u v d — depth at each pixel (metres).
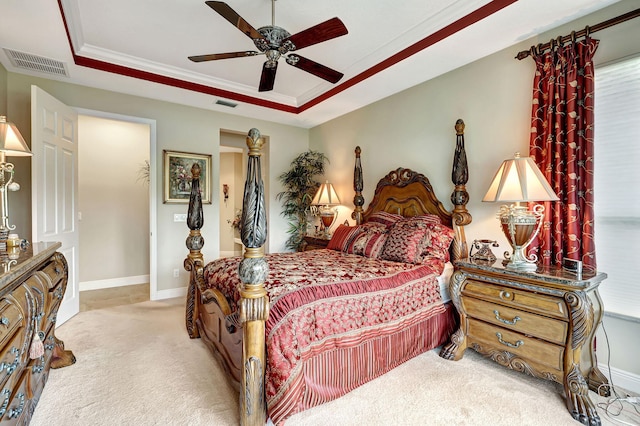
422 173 3.36
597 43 2.07
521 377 2.13
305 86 3.89
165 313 3.46
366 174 4.13
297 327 1.68
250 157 1.62
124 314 3.43
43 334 1.70
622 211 2.04
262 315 1.56
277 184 5.04
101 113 3.59
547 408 1.80
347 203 4.49
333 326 1.84
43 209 2.76
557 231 2.19
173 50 3.00
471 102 2.89
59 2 2.08
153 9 2.34
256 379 1.58
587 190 2.05
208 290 2.36
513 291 2.08
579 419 1.69
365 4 2.28
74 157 3.34
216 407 1.80
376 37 2.72
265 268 1.58
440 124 3.18
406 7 2.32
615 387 2.02
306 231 5.07
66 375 2.14
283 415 1.54
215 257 4.45
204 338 2.57
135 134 4.95
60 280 2.14
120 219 4.82
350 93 3.69
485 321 2.25
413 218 3.04
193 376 2.14
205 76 3.60
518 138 2.55
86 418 1.70
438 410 1.78
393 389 1.99
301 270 2.26
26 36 2.44
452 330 2.67
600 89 2.12
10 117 3.08
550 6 2.06
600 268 2.12
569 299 1.79
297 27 2.59
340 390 1.89
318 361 1.80
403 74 3.15
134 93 3.73
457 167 2.80
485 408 1.80
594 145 2.13
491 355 2.21
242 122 4.66
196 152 4.26
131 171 4.91
